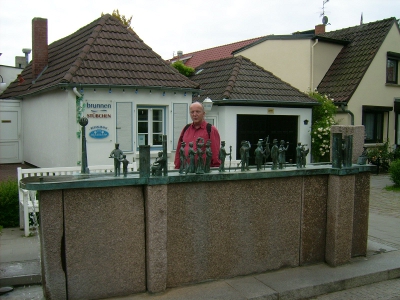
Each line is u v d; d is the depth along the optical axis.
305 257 5.45
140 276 4.41
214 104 14.29
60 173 8.45
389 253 6.14
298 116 15.52
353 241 5.83
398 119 19.55
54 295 4.04
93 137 11.61
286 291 4.64
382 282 5.37
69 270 4.10
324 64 18.36
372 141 18.66
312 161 15.92
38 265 5.31
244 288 4.66
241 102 13.98
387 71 18.98
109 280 4.27
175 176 4.41
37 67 15.02
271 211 5.12
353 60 18.12
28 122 15.43
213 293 4.50
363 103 17.72
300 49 18.11
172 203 4.50
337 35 20.31
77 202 4.09
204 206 4.68
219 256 4.82
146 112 12.58
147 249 4.38
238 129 14.34
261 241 5.09
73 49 13.72
